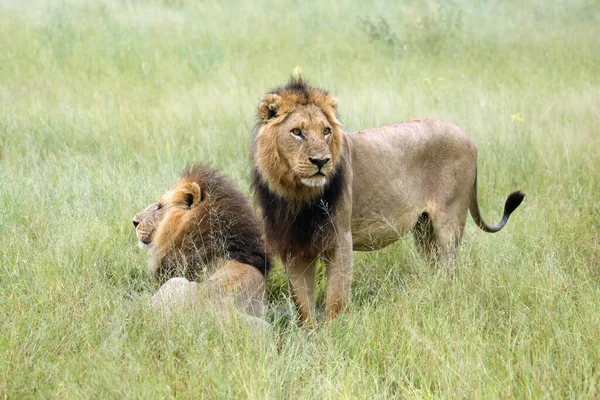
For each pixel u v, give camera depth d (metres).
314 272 10.18
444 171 11.20
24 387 7.59
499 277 10.17
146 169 14.30
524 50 25.77
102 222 12.19
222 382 7.59
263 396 7.48
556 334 8.54
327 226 9.63
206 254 10.44
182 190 10.70
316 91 9.48
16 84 20.03
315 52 25.08
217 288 9.49
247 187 13.80
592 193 13.82
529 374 7.85
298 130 9.15
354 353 8.60
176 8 31.66
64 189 13.25
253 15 30.91
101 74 21.73
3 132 16.30
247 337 8.42
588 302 9.27
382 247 10.92
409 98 19.14
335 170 9.41
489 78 21.84
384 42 25.98
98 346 8.40
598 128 17.03
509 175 15.05
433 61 24.11
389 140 10.62
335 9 31.80
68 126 16.91
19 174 13.97
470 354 8.21
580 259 11.04
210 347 8.34
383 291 10.41
